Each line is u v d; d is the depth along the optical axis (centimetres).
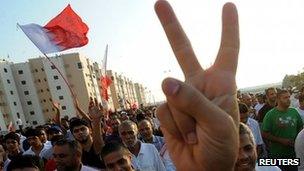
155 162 493
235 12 123
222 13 124
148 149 501
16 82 8388
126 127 496
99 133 524
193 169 110
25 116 8394
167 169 501
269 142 653
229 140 105
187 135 110
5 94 7950
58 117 1120
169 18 124
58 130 901
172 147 115
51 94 8281
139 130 636
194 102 103
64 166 420
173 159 115
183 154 112
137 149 498
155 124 1152
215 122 104
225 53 122
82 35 967
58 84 8256
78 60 8188
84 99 8181
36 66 8350
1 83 7938
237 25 123
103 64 1443
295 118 634
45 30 945
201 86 121
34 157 361
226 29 123
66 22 961
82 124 529
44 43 935
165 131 117
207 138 105
